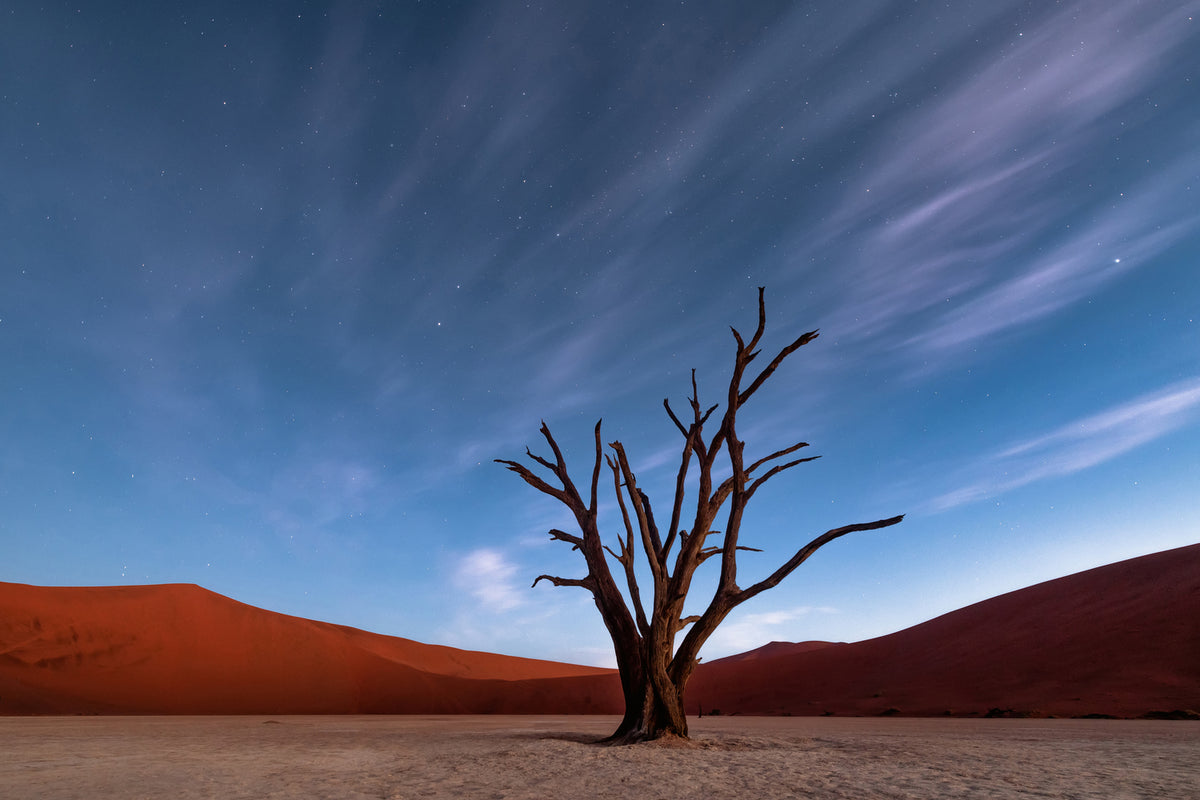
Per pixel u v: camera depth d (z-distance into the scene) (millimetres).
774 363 18531
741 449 18391
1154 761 13031
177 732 23359
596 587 18672
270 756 14672
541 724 32844
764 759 13656
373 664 69750
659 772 11719
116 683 55125
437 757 14344
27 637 56281
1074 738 19141
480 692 67000
